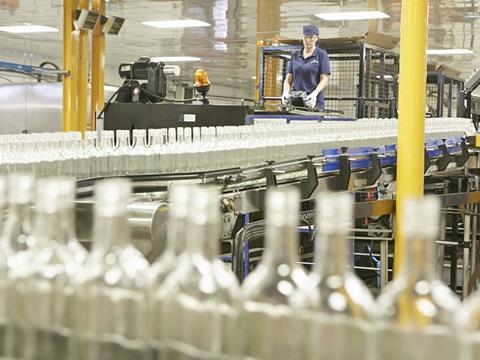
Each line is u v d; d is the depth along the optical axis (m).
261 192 2.78
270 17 11.47
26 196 0.92
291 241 0.80
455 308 0.74
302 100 6.64
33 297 0.89
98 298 0.86
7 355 0.90
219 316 0.81
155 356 0.84
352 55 8.31
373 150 4.02
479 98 9.34
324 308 0.77
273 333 0.79
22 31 12.75
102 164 2.76
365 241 5.32
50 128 8.57
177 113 4.82
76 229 1.58
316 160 3.38
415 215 0.73
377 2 10.30
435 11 10.91
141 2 10.34
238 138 3.34
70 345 0.87
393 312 0.75
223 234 2.56
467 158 5.25
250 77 18.88
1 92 8.56
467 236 4.84
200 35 13.13
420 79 4.05
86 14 6.94
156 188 2.48
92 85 7.68
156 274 0.85
